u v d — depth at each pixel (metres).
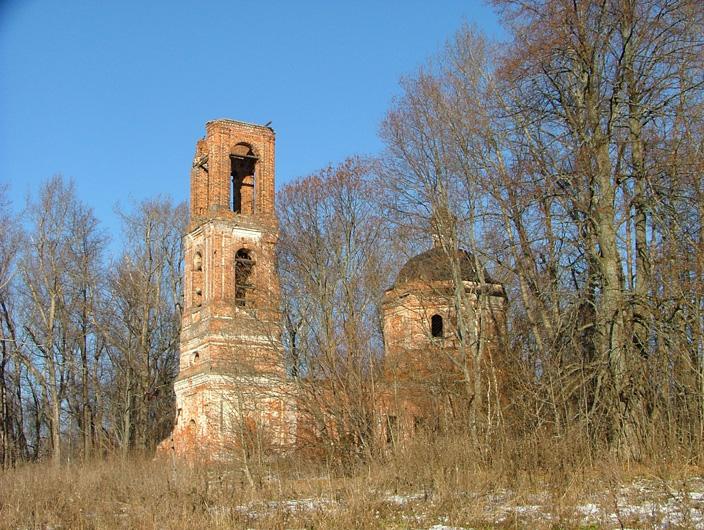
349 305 40.59
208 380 47.91
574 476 21.19
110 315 60.78
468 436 28.80
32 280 56.78
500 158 35.09
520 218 32.19
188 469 33.06
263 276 46.31
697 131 27.94
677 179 27.64
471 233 37.59
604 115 28.89
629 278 29.27
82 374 59.44
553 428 26.98
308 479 29.50
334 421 37.09
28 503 24.64
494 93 34.47
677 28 27.89
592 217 27.92
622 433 25.55
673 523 16.50
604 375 26.73
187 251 52.84
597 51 28.88
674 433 24.06
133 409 60.41
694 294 27.06
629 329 27.02
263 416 40.84
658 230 28.80
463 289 38.56
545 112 30.31
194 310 51.12
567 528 16.98
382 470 27.16
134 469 37.22
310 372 38.62
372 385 37.19
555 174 29.12
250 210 53.12
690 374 26.91
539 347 30.44
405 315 44.44
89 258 60.25
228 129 51.72
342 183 44.41
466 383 35.50
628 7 27.92
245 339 43.31
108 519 21.72
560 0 28.66
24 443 59.75
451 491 21.16
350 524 18.86
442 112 37.69
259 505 22.28
